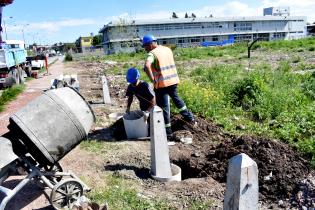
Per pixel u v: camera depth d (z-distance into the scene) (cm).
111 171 585
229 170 276
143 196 493
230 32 9338
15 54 2008
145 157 640
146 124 755
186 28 8856
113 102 1189
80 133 467
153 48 736
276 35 10038
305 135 685
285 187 487
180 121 796
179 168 577
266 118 868
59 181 485
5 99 1396
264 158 548
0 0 1733
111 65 3222
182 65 2620
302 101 938
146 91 748
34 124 438
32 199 510
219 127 804
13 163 451
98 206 441
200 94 962
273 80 1203
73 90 489
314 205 450
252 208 275
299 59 2375
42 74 2838
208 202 466
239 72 1689
